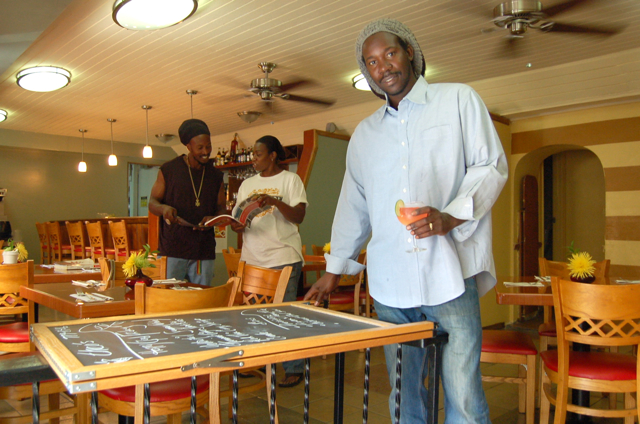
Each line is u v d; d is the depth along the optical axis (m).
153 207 3.21
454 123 1.55
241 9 4.00
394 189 1.63
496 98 5.96
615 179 5.58
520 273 6.44
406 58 1.59
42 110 7.73
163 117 8.20
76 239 8.96
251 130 9.12
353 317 1.44
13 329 2.91
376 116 1.74
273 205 3.32
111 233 8.04
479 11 4.00
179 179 3.31
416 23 4.24
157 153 11.62
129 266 2.68
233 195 9.37
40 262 10.42
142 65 5.41
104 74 5.75
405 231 1.58
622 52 4.88
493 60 5.17
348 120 7.51
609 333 2.23
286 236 3.40
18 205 10.38
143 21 3.66
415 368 1.70
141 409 1.71
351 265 1.81
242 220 3.28
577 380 2.34
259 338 1.15
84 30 4.46
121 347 1.05
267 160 3.51
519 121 6.31
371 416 3.03
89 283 2.84
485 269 1.58
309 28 4.39
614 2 3.85
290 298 3.40
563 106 5.64
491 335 3.02
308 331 1.24
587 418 2.95
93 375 0.86
